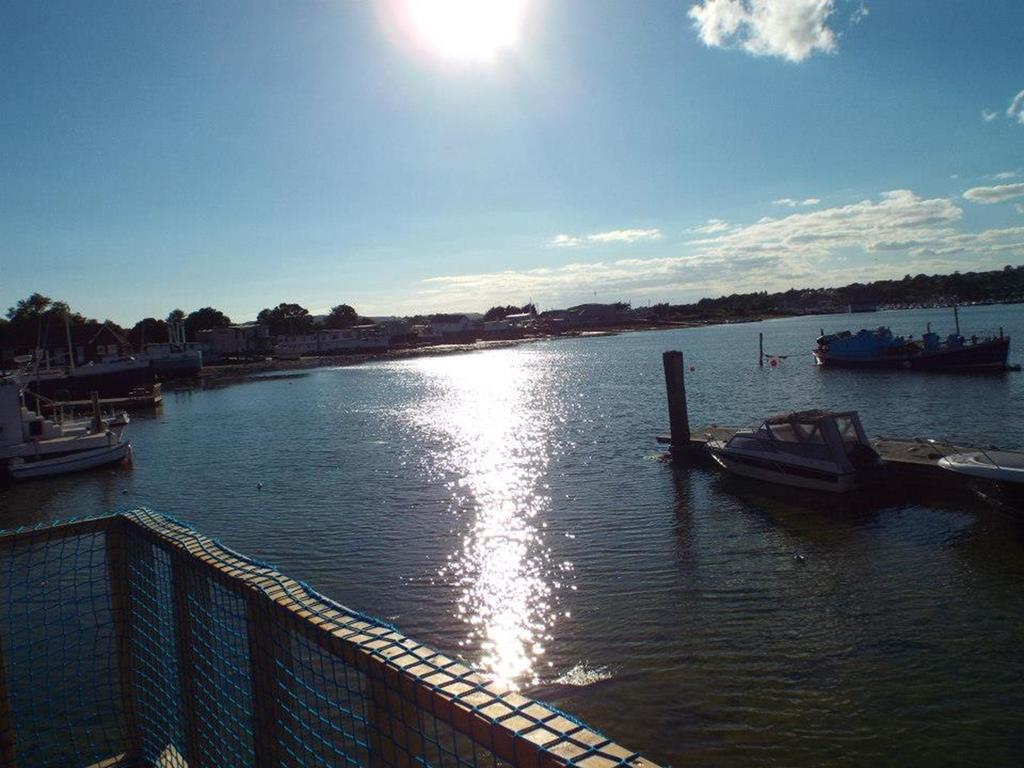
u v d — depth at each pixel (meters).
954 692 12.93
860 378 65.06
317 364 148.25
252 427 56.78
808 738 11.85
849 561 19.14
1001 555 18.97
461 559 20.78
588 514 24.78
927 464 24.34
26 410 44.94
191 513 28.70
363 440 46.19
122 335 133.25
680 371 32.47
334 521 25.78
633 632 15.63
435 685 2.66
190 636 4.39
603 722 12.47
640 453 35.12
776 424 27.28
